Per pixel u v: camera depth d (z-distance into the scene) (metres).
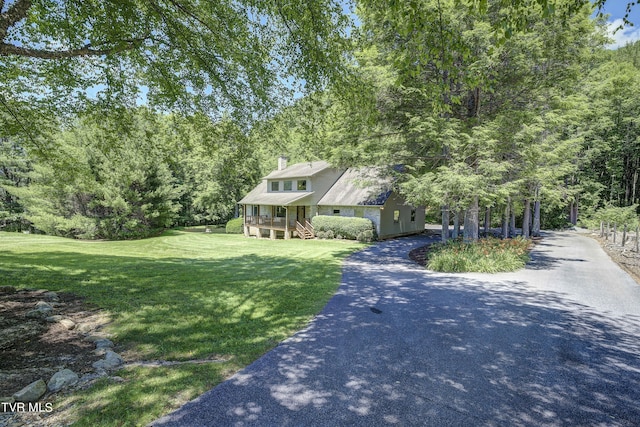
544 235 22.88
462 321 5.38
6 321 4.62
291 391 3.18
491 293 7.22
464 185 9.52
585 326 5.22
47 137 8.06
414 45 4.50
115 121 7.12
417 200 11.30
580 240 19.38
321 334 4.71
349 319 5.40
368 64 10.35
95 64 6.11
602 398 3.22
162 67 6.19
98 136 8.12
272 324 5.07
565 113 11.26
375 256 13.20
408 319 5.44
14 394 2.79
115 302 5.86
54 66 6.08
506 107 11.33
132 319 5.04
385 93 10.52
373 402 3.03
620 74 19.58
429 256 11.66
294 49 5.80
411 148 12.50
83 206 21.97
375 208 20.33
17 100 6.90
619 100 26.97
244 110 6.86
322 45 5.64
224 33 6.02
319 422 2.71
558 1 5.69
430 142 11.54
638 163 30.08
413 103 11.57
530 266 10.73
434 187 10.09
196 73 6.40
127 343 4.18
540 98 11.00
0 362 3.47
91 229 20.75
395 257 12.94
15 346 3.90
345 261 11.84
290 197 22.84
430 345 4.39
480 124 10.86
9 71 6.23
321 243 18.69
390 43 9.81
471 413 2.91
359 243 18.47
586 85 15.87
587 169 29.44
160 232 25.48
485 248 10.90
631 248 13.83
